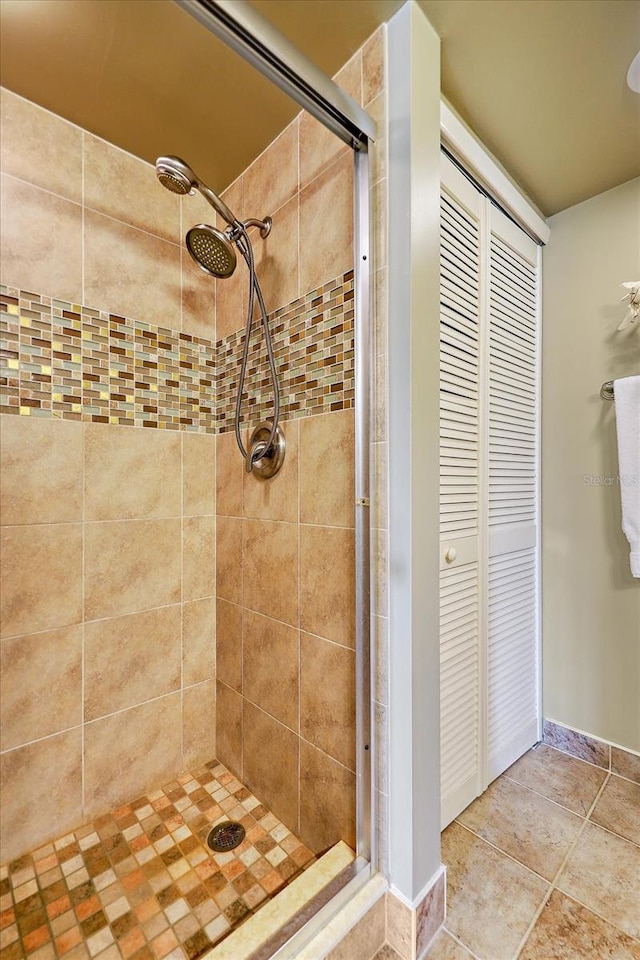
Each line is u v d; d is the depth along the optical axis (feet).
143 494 4.81
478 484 4.76
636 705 5.16
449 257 4.25
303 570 4.15
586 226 5.50
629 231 5.17
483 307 4.79
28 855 4.05
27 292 4.04
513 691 5.42
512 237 5.27
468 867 3.98
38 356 4.11
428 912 3.32
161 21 3.22
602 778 5.16
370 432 3.41
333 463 3.83
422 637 3.27
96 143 4.43
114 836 4.27
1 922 3.47
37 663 4.13
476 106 4.05
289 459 4.29
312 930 3.04
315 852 4.04
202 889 3.71
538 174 5.03
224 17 2.56
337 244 3.76
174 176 3.62
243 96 3.88
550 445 5.83
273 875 3.84
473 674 4.71
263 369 4.63
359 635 3.47
